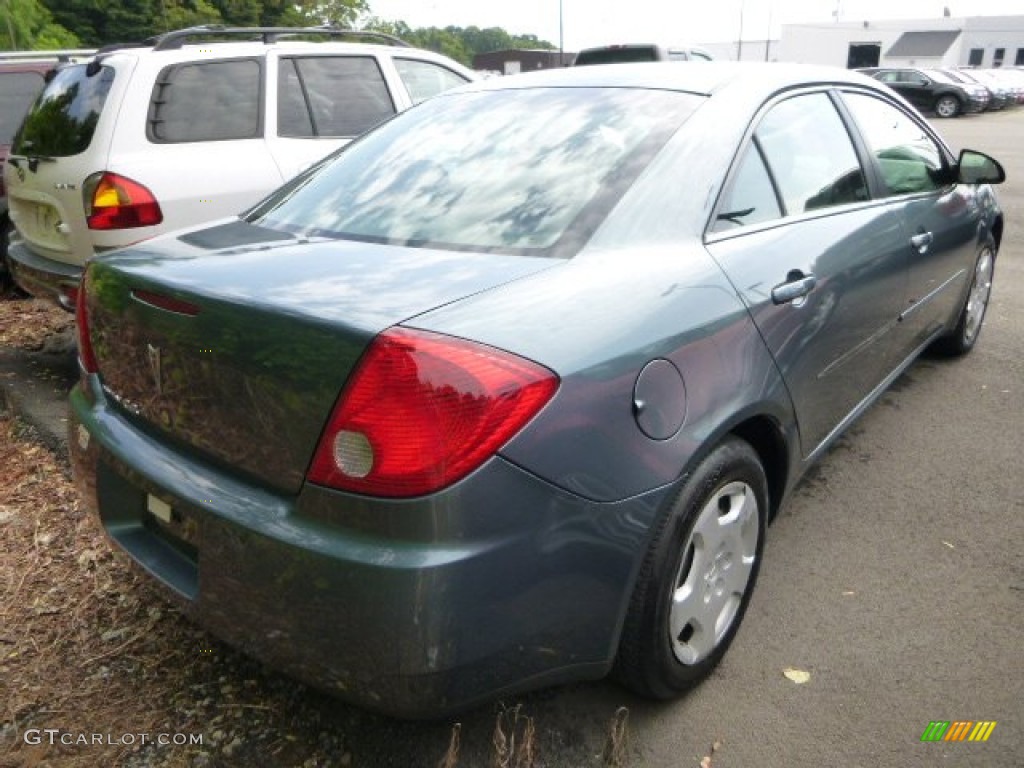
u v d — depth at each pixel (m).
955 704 2.39
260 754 2.23
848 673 2.51
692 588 2.28
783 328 2.52
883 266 3.25
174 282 2.10
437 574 1.70
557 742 2.26
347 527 1.77
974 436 4.09
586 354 1.90
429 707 1.80
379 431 1.72
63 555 3.12
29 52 7.34
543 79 3.07
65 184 4.59
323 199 2.76
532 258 2.16
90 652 2.61
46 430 4.19
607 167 2.45
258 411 1.90
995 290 6.70
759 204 2.68
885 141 3.66
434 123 2.99
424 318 1.82
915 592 2.89
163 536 2.27
